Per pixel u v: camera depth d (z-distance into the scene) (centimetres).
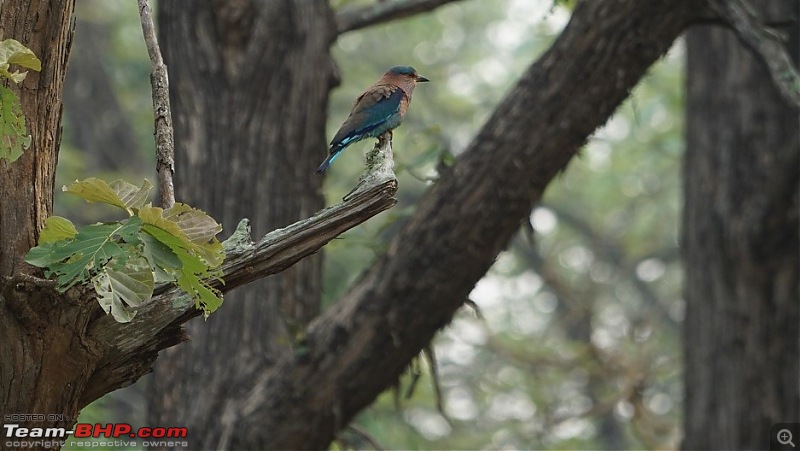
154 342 666
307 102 1270
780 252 1638
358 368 1172
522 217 1173
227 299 1220
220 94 1261
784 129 1628
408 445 2984
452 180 1170
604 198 3903
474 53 3866
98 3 3186
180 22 1280
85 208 2767
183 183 1241
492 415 3634
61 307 635
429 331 1182
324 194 1295
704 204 1689
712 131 1691
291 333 1178
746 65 1664
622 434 3853
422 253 1159
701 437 1673
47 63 673
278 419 1169
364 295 1173
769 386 1639
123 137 3231
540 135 1160
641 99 3262
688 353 1712
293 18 1274
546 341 3534
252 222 1229
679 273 4297
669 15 1175
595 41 1168
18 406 634
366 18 1362
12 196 651
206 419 1184
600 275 4325
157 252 612
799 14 1603
